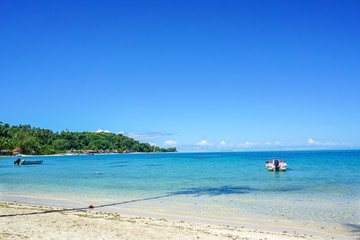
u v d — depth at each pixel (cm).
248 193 2475
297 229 1348
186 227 1317
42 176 4506
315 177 3803
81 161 12156
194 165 7706
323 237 1209
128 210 1789
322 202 2033
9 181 3688
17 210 1681
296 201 2077
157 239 1093
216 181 3484
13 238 1048
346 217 1585
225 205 1941
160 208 1850
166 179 3816
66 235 1112
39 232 1148
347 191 2531
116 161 11962
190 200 2148
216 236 1160
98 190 2747
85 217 1491
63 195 2441
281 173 4553
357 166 5981
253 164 7800
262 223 1464
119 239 1078
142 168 6625
